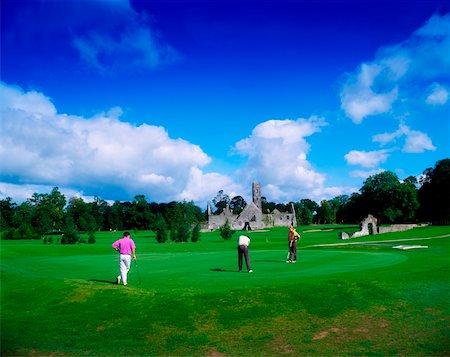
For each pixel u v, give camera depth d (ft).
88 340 42.75
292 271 72.49
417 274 62.18
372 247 146.00
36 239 357.20
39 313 49.08
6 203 580.71
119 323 46.06
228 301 49.93
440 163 402.52
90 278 69.05
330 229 416.05
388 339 42.57
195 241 263.49
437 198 401.08
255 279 62.59
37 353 40.40
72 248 163.84
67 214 551.18
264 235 368.48
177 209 496.23
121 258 61.67
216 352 40.32
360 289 53.93
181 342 42.09
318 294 51.85
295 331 44.04
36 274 70.95
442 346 41.14
